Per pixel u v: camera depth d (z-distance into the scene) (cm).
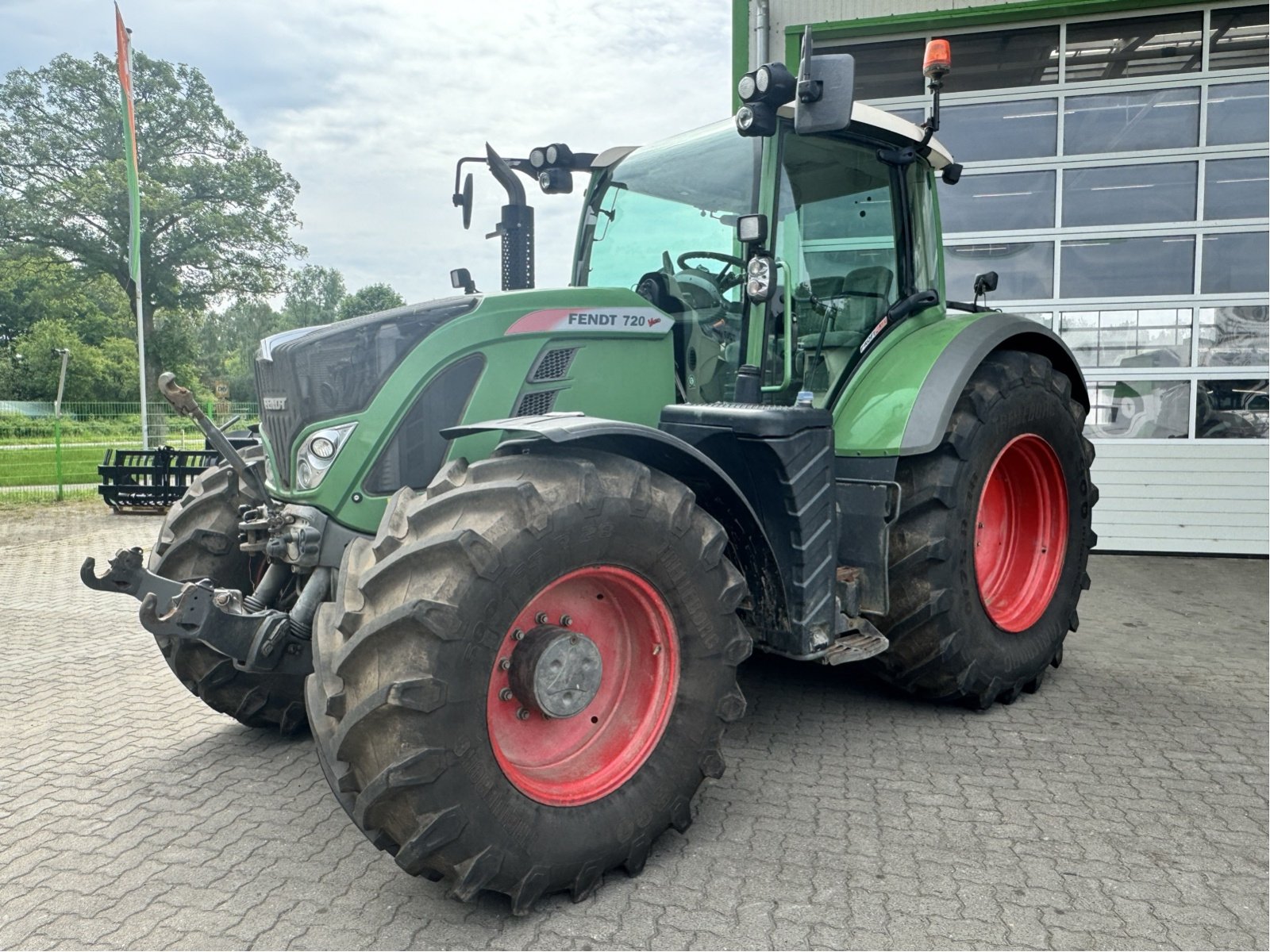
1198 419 687
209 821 268
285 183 4272
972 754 313
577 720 241
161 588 253
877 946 203
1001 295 725
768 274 284
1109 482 704
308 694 217
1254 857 242
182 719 357
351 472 255
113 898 226
